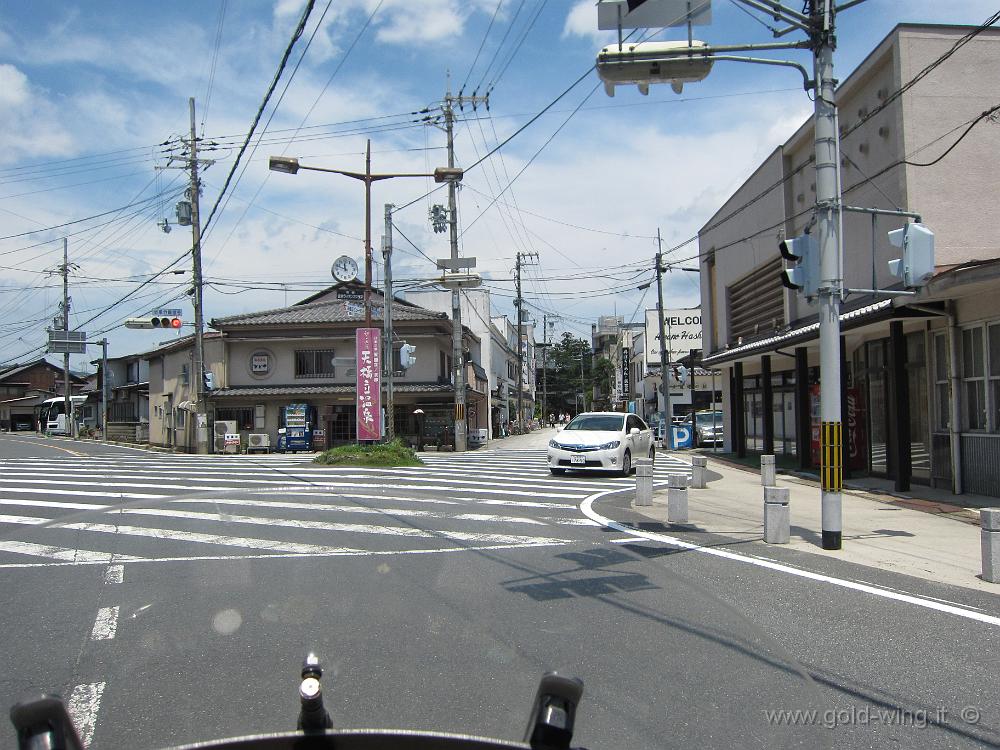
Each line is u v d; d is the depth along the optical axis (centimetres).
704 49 875
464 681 278
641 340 6294
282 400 3725
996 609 647
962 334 1317
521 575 428
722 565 813
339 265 3512
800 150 2033
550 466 1805
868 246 1566
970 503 1221
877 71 1530
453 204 3184
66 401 5522
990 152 1407
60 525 550
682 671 309
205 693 311
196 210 3372
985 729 409
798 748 237
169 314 2741
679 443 3459
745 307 2572
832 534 902
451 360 4219
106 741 298
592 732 263
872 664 506
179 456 3080
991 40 1415
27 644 439
